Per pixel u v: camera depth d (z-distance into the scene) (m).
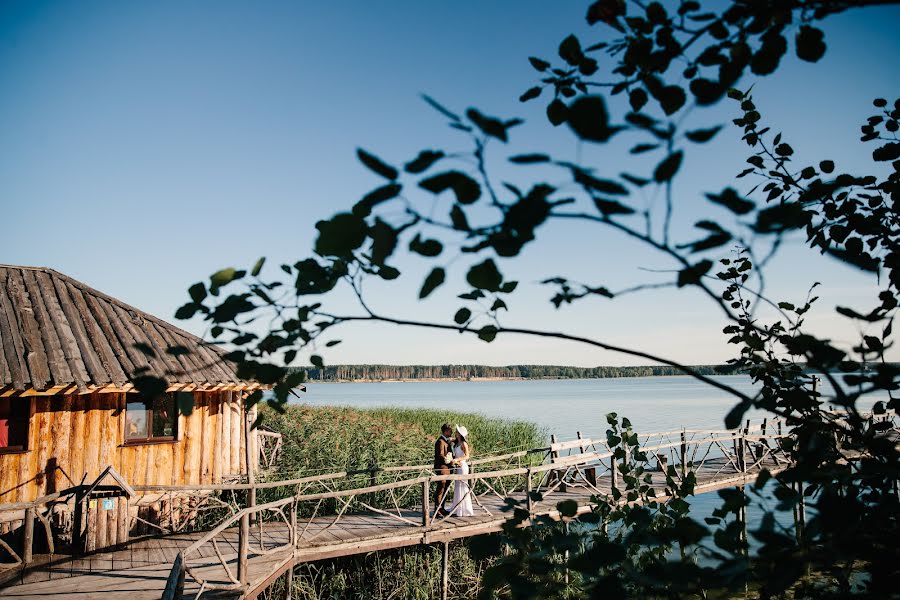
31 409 9.62
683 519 1.83
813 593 1.55
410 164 1.04
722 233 1.09
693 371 1.49
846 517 1.40
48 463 9.68
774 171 2.65
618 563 1.71
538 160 0.98
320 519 10.70
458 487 10.66
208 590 6.81
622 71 1.65
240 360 1.55
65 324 10.64
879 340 1.68
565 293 1.52
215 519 11.05
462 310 1.57
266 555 8.23
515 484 14.16
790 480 1.68
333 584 9.35
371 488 9.09
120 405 10.52
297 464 15.34
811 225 2.26
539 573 1.86
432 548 10.66
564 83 1.72
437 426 27.25
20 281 11.53
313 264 1.50
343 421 23.44
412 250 1.23
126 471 10.48
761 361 2.43
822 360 1.65
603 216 1.07
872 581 1.39
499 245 1.18
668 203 1.05
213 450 11.76
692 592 1.61
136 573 7.54
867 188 2.30
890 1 1.17
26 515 8.17
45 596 6.73
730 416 1.50
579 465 12.55
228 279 1.49
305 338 1.55
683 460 13.43
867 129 2.51
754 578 1.54
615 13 1.55
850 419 1.67
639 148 1.06
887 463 1.63
